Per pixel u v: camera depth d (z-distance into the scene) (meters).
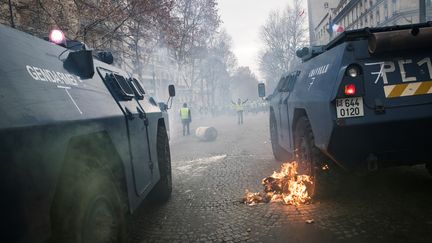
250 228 4.36
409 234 3.70
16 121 2.07
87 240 2.72
